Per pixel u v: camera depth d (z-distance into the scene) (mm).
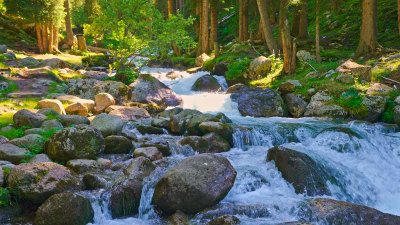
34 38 28750
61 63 19094
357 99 12773
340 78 14336
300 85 14984
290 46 17562
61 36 30938
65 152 7332
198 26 36656
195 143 8938
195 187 5738
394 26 21031
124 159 8039
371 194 7293
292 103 13867
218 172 6027
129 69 17953
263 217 5656
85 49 29391
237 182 6699
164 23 18625
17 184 5836
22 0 23312
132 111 12719
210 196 5734
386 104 12336
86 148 7555
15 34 27016
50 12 24234
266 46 22906
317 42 18031
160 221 5707
